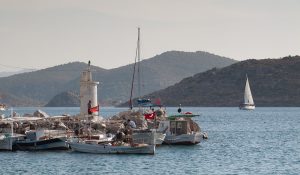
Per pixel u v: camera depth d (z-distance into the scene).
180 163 166.88
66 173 150.50
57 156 176.50
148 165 162.12
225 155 187.12
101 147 179.88
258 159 178.62
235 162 171.50
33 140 188.25
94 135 190.62
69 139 186.50
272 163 170.00
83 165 161.12
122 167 158.50
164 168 158.00
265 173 151.88
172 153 186.38
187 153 187.62
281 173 152.00
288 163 170.12
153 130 187.88
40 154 180.62
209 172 152.75
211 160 174.50
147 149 180.12
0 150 189.00
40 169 156.12
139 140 186.88
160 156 178.88
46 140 187.38
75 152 183.50
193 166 162.50
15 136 189.12
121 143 181.38
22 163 165.25
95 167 158.38
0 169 156.50
